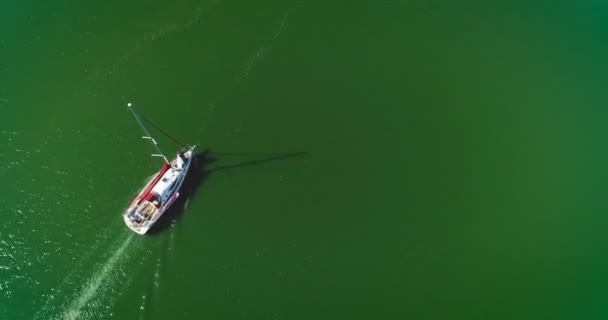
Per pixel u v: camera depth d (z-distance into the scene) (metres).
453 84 89.62
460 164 81.19
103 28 90.19
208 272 69.69
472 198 78.19
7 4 91.44
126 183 74.81
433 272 71.94
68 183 74.31
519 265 73.06
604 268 73.75
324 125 83.19
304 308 68.50
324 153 80.50
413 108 86.25
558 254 74.31
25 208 71.88
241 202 75.19
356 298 69.50
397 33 94.94
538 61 93.88
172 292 67.94
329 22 94.81
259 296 68.81
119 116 80.81
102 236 70.31
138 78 84.94
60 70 84.94
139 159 76.94
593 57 95.25
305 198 76.31
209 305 67.56
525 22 99.25
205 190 75.56
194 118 81.62
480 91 89.00
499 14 100.12
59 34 89.00
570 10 101.88
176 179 72.44
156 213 70.56
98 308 65.81
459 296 70.31
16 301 65.44
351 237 73.69
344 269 71.44
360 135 82.75
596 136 86.19
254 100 84.44
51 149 77.19
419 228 75.12
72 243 69.69
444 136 83.75
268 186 76.88
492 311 69.50
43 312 64.94
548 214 77.69
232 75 86.62
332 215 75.19
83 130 79.06
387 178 79.12
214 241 71.88
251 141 80.56
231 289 68.94
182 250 70.81
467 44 94.88
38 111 80.44
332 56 90.69
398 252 73.00
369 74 89.25
